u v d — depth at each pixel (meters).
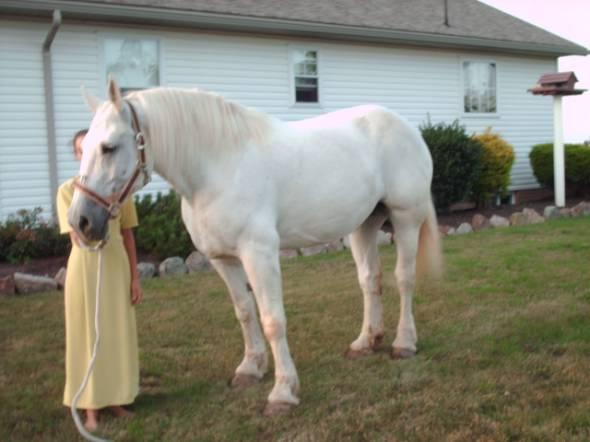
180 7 10.39
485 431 3.23
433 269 4.65
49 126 9.81
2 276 7.39
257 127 3.64
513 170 16.31
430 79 14.61
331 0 13.96
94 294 3.51
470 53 15.23
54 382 4.19
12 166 9.62
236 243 3.54
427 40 13.58
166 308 5.93
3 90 9.46
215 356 4.57
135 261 3.75
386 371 4.16
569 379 3.85
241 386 4.01
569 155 14.53
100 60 10.28
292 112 12.56
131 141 3.21
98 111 3.23
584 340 4.54
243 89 11.88
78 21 9.99
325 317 5.46
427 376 4.04
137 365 3.71
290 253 8.47
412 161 4.39
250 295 4.06
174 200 8.91
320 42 12.76
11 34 9.45
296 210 3.75
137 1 10.03
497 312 5.35
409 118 14.36
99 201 3.12
